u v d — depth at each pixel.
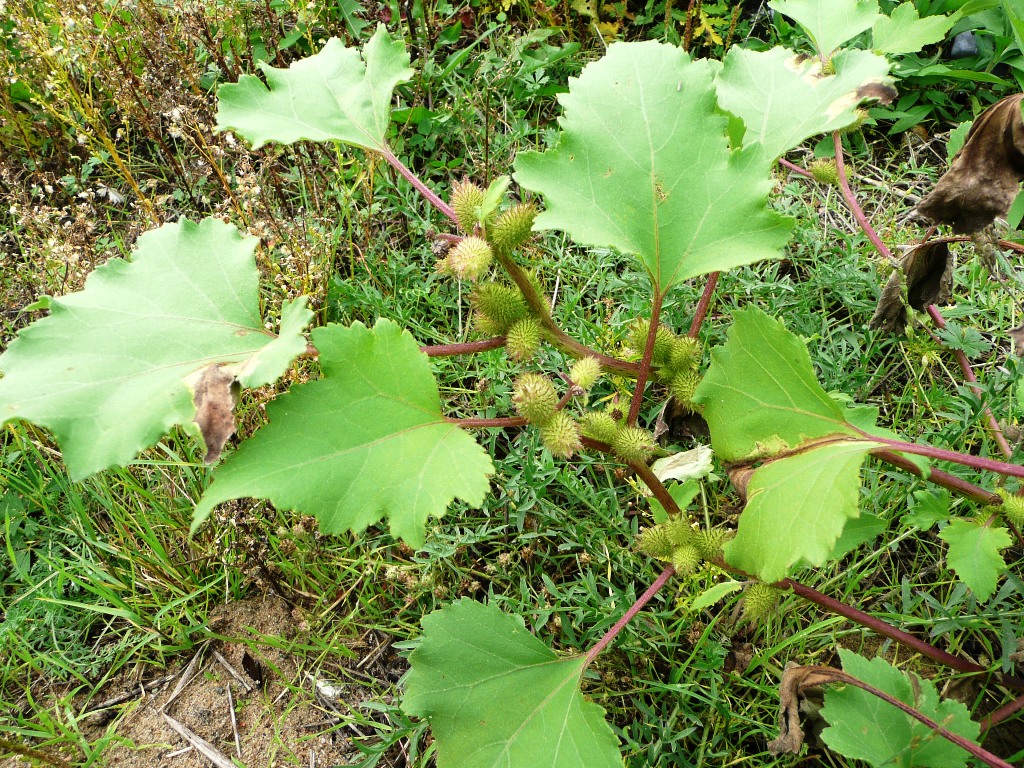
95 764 0.50
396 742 0.50
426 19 0.86
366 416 0.36
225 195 0.78
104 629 0.57
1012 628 0.48
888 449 0.37
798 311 0.66
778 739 0.40
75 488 0.60
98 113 0.74
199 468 0.58
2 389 0.34
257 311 0.39
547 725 0.39
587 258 0.73
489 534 0.56
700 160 0.39
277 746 0.51
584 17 0.93
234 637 0.55
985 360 0.66
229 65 0.85
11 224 0.79
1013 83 0.80
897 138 0.85
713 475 0.51
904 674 0.39
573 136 0.39
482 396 0.61
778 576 0.35
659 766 0.46
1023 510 0.40
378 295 0.68
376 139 0.45
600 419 0.41
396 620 0.54
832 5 0.55
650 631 0.50
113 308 0.38
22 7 0.75
